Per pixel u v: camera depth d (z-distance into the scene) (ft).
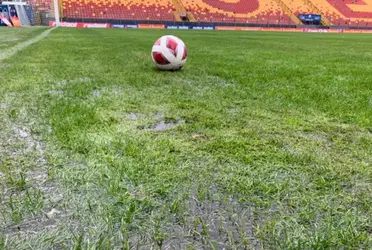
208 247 3.85
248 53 31.42
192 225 4.26
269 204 4.78
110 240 3.93
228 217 4.45
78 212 4.49
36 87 12.14
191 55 27.48
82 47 32.83
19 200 4.74
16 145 6.64
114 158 6.07
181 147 6.72
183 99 10.79
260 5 131.44
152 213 4.51
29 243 3.86
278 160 6.26
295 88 13.10
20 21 109.09
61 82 13.30
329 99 11.18
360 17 132.67
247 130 7.90
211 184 5.30
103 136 7.14
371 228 4.32
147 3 122.72
